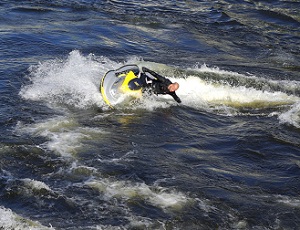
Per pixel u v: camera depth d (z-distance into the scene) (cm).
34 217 1655
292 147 2178
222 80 2777
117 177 1873
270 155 2105
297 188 1878
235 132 2289
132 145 2103
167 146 2125
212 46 3556
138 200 1755
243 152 2117
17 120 2230
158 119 2352
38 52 3100
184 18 4062
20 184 1802
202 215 1703
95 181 1842
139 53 3291
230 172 1964
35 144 2041
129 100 2425
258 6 4459
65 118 2281
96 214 1681
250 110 2542
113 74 2452
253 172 1978
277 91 2744
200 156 2067
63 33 3475
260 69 3167
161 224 1653
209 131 2291
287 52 3547
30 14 3797
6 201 1723
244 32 3866
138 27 3778
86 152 2014
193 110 2484
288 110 2548
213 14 4191
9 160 1930
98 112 2361
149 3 4341
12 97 2447
